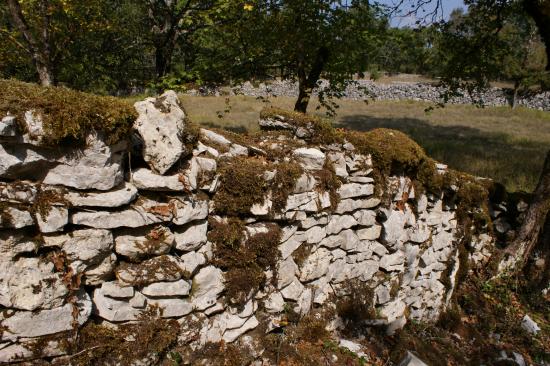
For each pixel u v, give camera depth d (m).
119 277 2.44
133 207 2.42
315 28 6.46
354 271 4.29
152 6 6.95
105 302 2.39
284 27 6.42
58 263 2.16
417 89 30.95
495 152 13.70
